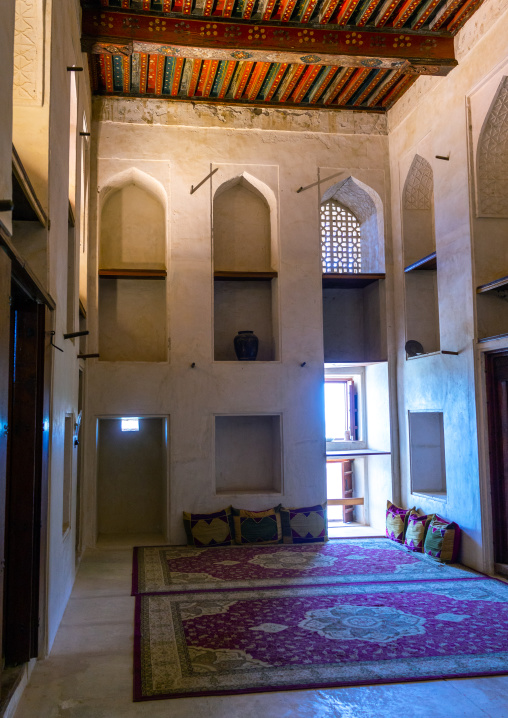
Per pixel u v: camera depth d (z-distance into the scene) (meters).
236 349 8.52
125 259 8.69
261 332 8.97
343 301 9.52
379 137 8.88
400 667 4.09
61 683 3.90
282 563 6.94
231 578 6.33
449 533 6.92
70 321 5.89
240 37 6.62
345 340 9.47
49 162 4.13
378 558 7.14
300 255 8.58
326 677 3.94
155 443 8.88
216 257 8.88
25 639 3.91
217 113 8.49
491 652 4.33
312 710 3.53
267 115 8.62
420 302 8.49
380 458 8.91
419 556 7.22
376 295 9.03
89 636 4.73
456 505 7.07
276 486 8.52
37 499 4.07
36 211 3.78
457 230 7.04
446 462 7.30
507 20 6.11
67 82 5.14
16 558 3.98
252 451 8.84
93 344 7.99
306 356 8.47
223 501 8.12
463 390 6.90
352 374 9.43
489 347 6.48
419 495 8.05
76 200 6.08
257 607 5.36
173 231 8.27
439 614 5.14
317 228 8.65
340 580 6.22
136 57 7.36
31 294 3.86
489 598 5.58
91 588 6.04
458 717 3.45
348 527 9.14
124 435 8.84
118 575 6.55
